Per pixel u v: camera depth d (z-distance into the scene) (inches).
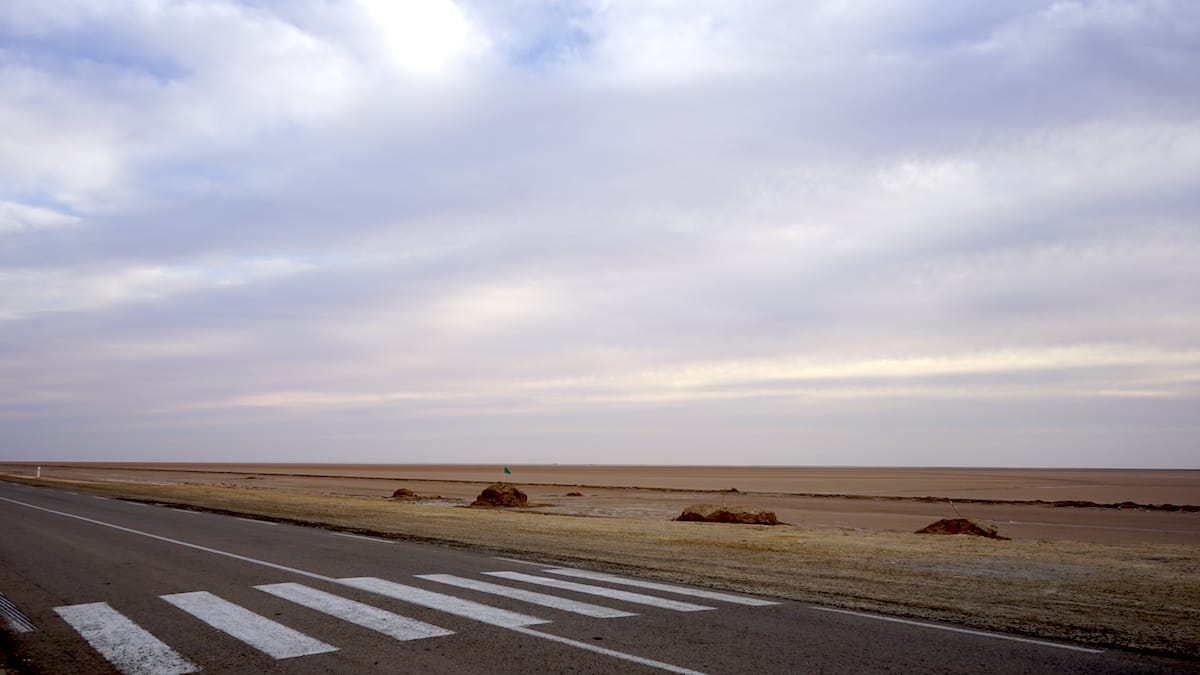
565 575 426.3
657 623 295.9
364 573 431.5
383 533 697.0
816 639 271.1
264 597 352.2
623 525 837.2
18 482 2030.0
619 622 297.3
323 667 232.1
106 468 6013.8
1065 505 1800.0
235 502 1226.6
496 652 249.4
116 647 258.5
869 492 2635.3
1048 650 259.1
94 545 582.9
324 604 333.7
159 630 283.3
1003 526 1193.4
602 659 241.4
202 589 375.9
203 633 277.9
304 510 1038.4
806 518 1284.4
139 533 682.2
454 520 877.2
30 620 302.7
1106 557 547.5
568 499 1861.5
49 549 555.8
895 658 245.8
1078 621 309.4
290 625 290.7
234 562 481.7
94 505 1093.1
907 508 1632.6
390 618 303.1
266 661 239.5
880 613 322.0
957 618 313.0
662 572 442.0
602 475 5659.5
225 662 238.5
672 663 237.0
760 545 613.9
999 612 327.0
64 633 279.7
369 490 2277.3
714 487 3134.8
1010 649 259.6
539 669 229.3
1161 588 398.6
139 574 429.1
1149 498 2304.4
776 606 335.3
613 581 404.2
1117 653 256.5
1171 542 909.8
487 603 336.5
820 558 521.3
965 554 557.9
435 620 299.3
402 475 4896.7
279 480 3235.7
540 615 309.9
